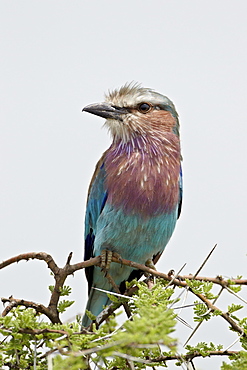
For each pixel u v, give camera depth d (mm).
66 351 6137
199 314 7727
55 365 5215
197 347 7309
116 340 5320
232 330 7672
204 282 7961
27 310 7344
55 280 8172
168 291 7457
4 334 6566
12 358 6797
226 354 7238
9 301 7719
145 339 5102
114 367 7348
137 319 5445
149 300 6996
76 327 6812
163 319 5352
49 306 8008
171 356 7215
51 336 6547
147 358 7461
